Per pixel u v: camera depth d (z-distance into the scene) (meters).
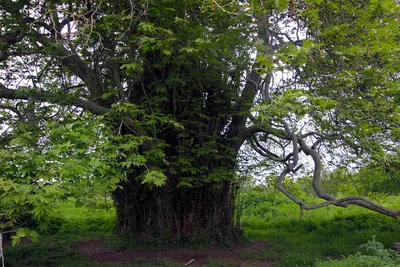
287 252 10.23
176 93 9.99
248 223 16.19
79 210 17.55
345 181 11.98
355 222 15.81
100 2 7.82
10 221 4.61
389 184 11.97
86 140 5.77
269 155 11.34
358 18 7.76
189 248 10.70
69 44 8.77
